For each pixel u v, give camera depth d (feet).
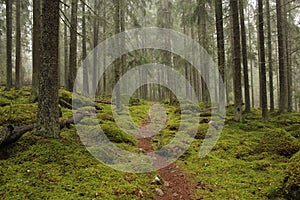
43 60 20.44
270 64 58.54
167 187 17.66
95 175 16.85
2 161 16.56
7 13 53.72
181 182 18.53
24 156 17.38
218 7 44.70
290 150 23.27
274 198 15.08
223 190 16.74
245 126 36.76
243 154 24.49
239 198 15.46
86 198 13.82
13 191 13.47
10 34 54.34
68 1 58.80
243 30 51.72
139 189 16.06
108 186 15.67
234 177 18.97
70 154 18.76
